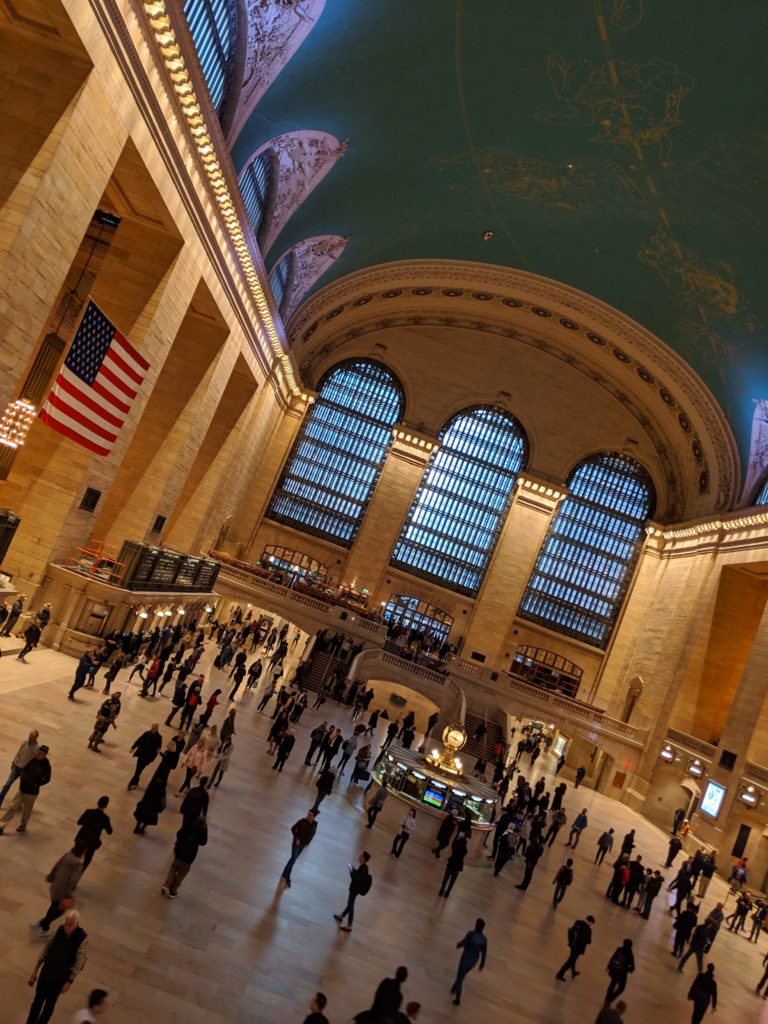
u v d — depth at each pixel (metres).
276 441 45.66
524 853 19.27
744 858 25.72
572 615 46.34
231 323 27.58
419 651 38.91
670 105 23.73
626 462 46.81
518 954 14.10
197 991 8.88
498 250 36.94
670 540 44.28
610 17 21.33
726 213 27.17
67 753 13.88
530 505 46.09
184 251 21.36
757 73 21.27
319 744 20.69
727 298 31.38
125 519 25.97
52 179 14.09
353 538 46.31
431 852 18.31
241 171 23.52
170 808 13.73
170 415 26.83
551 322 42.81
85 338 15.62
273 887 12.60
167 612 26.28
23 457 19.73
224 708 23.12
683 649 38.12
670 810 34.53
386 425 47.03
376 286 40.59
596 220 31.47
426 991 11.30
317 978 10.28
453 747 21.42
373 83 23.62
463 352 46.47
